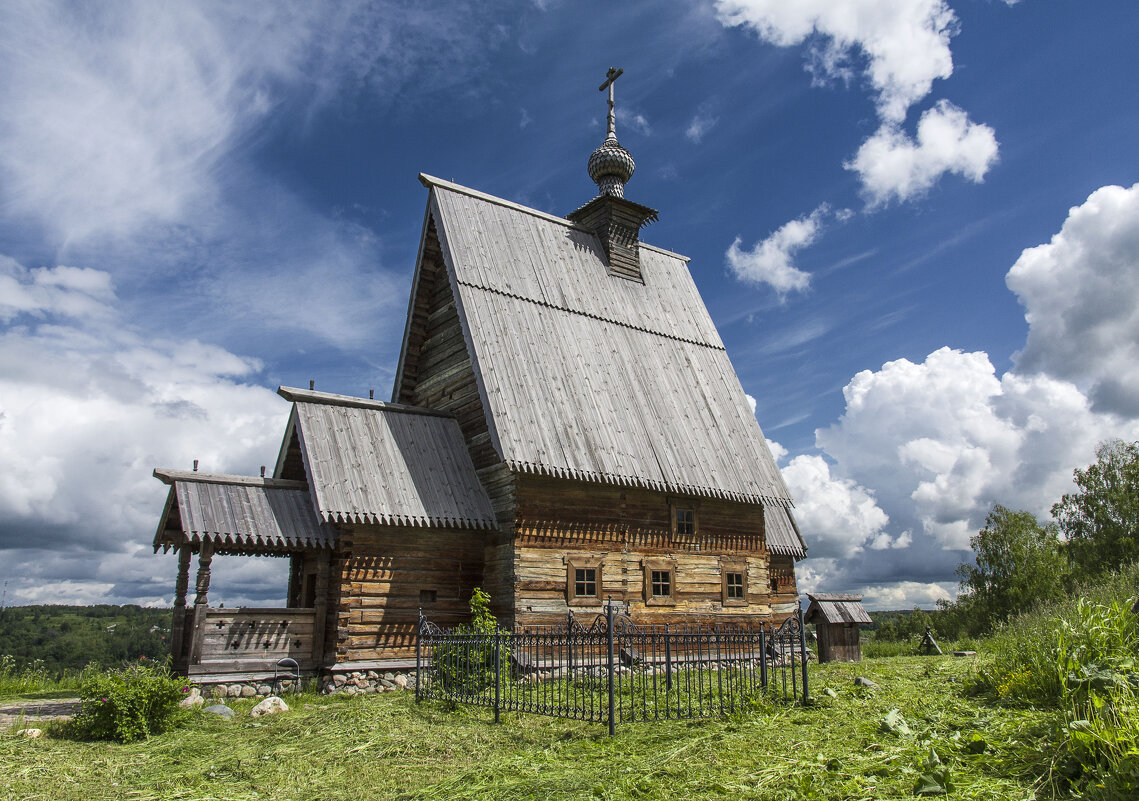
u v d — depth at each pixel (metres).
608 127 29.95
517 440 19.41
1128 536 48.56
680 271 30.02
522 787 8.24
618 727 11.08
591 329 24.14
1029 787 6.74
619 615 20.14
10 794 8.67
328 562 18.23
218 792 8.91
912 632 66.69
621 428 21.92
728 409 25.64
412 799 8.40
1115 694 8.41
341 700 15.98
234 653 16.56
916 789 7.02
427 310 25.20
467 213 24.22
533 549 19.50
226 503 17.31
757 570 23.84
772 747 9.23
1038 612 15.07
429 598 19.09
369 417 20.47
